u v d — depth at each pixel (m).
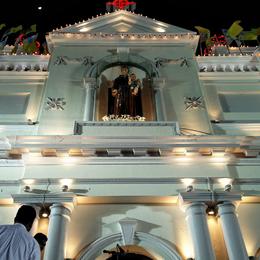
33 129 14.03
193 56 17.14
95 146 12.40
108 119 14.54
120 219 11.47
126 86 15.97
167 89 15.67
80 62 16.66
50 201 11.20
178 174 12.30
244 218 11.62
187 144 12.52
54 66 16.39
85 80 15.43
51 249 10.16
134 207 11.83
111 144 12.48
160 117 14.35
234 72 16.72
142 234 11.05
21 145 12.26
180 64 16.77
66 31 18.05
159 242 10.89
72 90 15.41
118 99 15.60
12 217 11.42
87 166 12.41
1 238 5.79
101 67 16.34
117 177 12.13
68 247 10.85
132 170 12.35
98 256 10.70
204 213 11.20
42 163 12.38
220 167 12.59
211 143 12.54
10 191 11.76
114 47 17.44
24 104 15.32
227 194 11.47
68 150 12.34
